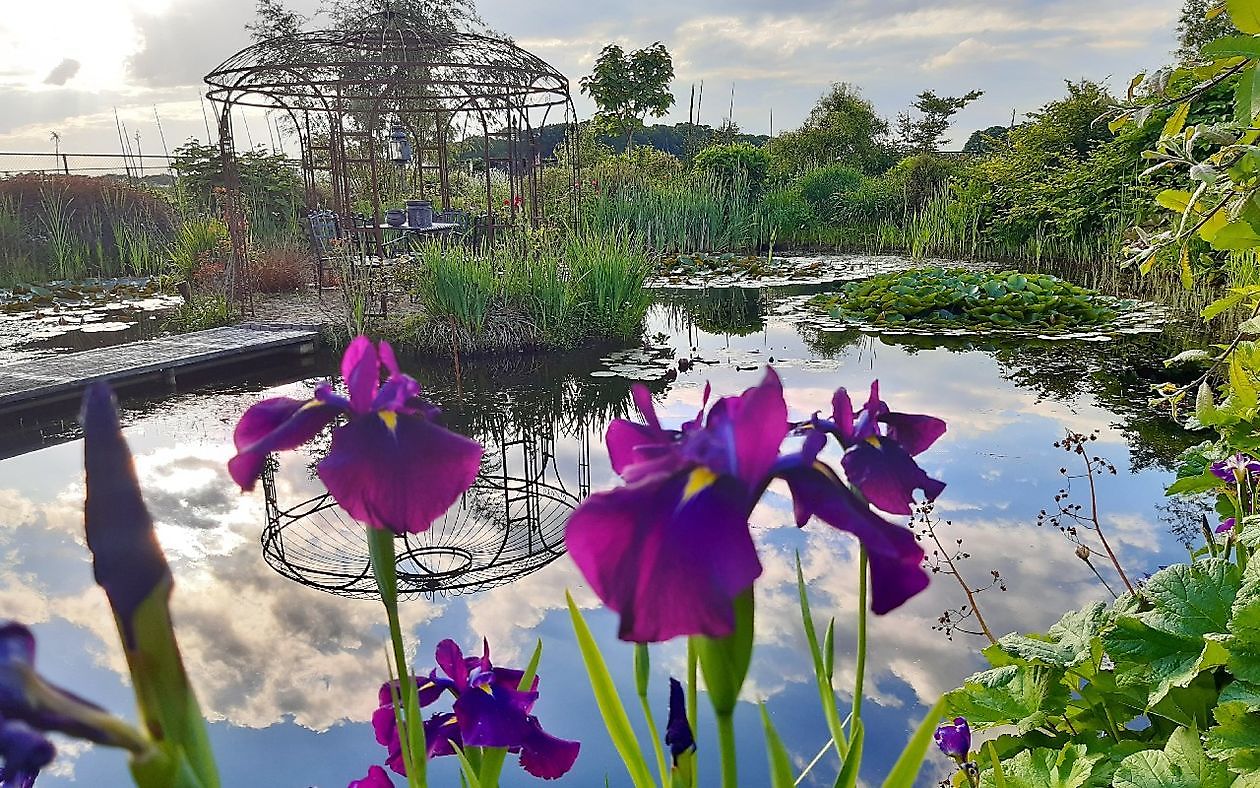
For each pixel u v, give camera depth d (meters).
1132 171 15.38
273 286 13.77
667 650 4.14
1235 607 1.98
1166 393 4.05
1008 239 18.66
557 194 18.94
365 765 3.35
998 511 5.45
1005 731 2.96
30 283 16.34
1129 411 7.43
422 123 16.66
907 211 22.25
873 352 10.23
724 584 0.87
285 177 18.25
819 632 4.16
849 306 12.95
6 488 6.49
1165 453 6.35
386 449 1.18
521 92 13.30
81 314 13.52
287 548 5.39
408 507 1.15
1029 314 11.73
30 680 0.59
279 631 4.39
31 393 7.99
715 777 3.18
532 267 10.72
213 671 4.02
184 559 5.23
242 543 5.46
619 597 0.89
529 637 4.27
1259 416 3.01
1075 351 9.94
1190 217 3.18
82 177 18.33
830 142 29.36
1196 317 10.91
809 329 11.80
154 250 17.84
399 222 13.23
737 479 0.94
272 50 11.88
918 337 11.08
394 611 1.19
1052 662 2.40
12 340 11.46
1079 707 2.62
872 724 3.47
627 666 4.00
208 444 7.28
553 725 3.56
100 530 0.63
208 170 17.94
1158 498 5.55
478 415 8.19
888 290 12.95
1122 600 2.79
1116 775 2.03
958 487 5.86
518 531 5.61
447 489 1.18
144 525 0.64
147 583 0.64
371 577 4.98
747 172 22.11
